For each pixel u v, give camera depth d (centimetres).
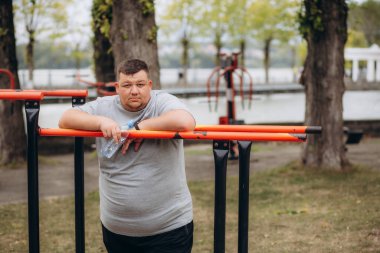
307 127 282
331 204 656
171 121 264
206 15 4069
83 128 276
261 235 537
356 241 498
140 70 274
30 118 289
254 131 288
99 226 583
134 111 284
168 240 285
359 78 4503
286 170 877
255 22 4175
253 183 798
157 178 278
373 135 1509
